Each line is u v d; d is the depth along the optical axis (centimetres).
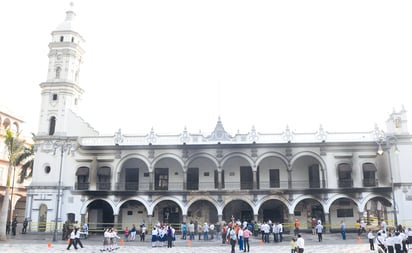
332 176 4094
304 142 4141
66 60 4659
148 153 4303
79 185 4281
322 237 3591
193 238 3700
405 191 3919
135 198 4144
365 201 3956
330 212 4203
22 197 6194
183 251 2683
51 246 3030
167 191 4128
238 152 4225
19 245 3086
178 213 4384
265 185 4322
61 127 4447
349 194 3994
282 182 4322
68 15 4944
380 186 4012
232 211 4350
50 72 4641
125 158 4316
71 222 4122
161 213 4384
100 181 4338
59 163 4331
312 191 4028
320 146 4162
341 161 4131
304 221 4225
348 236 3700
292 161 4156
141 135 4369
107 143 4394
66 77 4597
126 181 4481
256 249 2761
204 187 4388
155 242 3006
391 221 3903
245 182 4356
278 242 3262
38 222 4194
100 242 3441
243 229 2855
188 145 4234
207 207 4362
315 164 4300
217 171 4353
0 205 5781
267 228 3231
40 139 4416
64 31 4753
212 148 4259
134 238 3600
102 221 4412
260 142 4191
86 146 4334
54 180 4281
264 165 4394
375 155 4097
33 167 4350
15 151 3669
